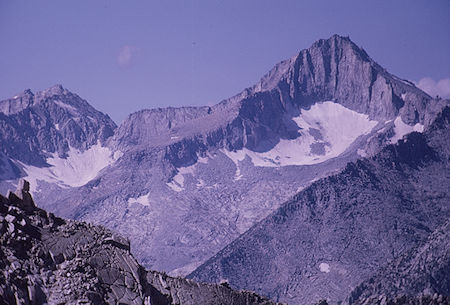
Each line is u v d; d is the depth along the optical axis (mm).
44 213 86625
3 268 75062
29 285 75688
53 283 78812
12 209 82500
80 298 78375
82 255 84125
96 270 83750
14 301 72938
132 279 86062
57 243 83188
